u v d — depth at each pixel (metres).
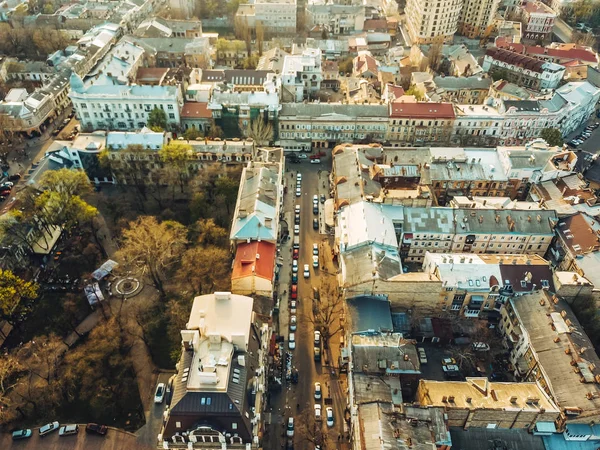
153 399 137.25
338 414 135.38
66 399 135.88
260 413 116.31
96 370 140.62
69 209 174.25
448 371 144.62
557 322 138.50
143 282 172.00
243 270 150.38
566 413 118.25
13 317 151.88
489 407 117.94
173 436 106.12
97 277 168.62
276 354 146.88
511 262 156.75
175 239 168.00
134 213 197.88
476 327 153.88
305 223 199.75
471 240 174.12
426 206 177.50
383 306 149.00
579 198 181.88
